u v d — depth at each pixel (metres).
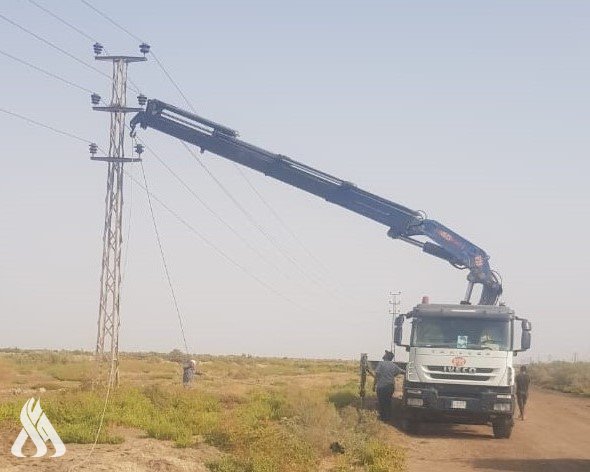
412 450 22.47
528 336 26.92
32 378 51.06
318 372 83.56
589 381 66.88
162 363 90.38
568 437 27.39
